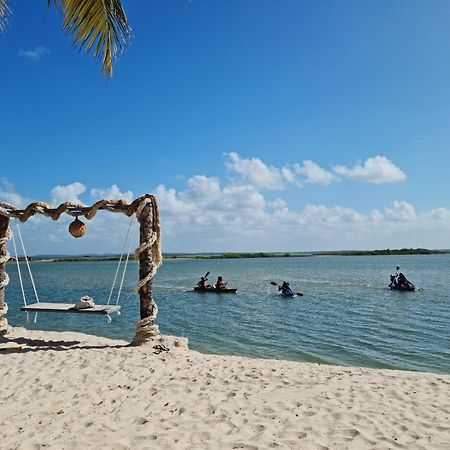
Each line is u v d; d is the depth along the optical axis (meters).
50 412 5.89
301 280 44.34
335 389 6.92
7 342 10.31
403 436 4.96
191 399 6.41
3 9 7.65
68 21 7.47
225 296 28.94
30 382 7.22
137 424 5.47
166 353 9.13
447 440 4.83
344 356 12.73
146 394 6.66
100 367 8.09
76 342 10.60
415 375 7.97
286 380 7.45
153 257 10.07
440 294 28.38
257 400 6.36
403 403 6.21
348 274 55.66
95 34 7.55
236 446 4.75
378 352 13.14
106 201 9.91
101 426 5.39
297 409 5.94
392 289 31.59
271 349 13.63
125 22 7.89
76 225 10.09
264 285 38.28
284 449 4.65
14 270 96.31
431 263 97.31
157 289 34.59
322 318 19.38
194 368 8.22
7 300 28.39
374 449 4.63
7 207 10.60
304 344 14.31
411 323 17.81
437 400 6.34
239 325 17.81
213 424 5.41
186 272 66.88
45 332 12.09
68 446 4.77
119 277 56.91
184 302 25.89
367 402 6.25
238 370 8.11
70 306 10.62
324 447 4.70
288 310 22.06
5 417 5.74
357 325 17.56
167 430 5.24
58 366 8.13
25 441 4.92
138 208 9.71
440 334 15.64
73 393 6.70
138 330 10.05
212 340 15.02
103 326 17.38
